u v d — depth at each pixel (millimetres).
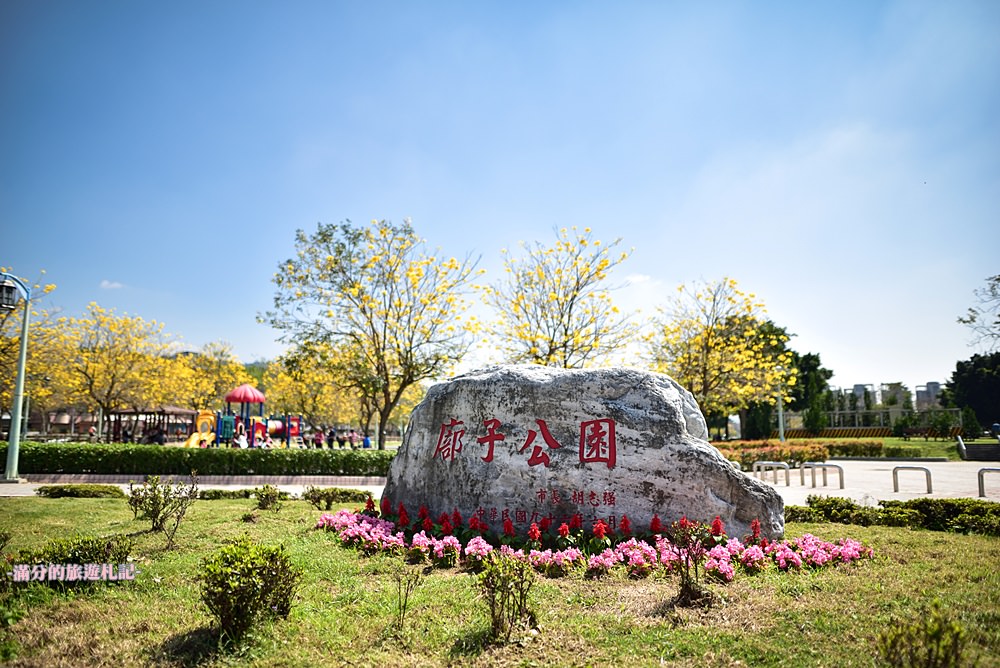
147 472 16891
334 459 17609
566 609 5129
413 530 7805
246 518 9258
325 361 20266
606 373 7945
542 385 8086
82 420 46688
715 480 7223
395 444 42031
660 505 7297
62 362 28688
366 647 4410
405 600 4938
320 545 7398
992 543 7352
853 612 4805
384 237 19969
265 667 4121
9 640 4496
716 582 5777
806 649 4188
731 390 22859
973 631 4301
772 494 7312
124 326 30594
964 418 32094
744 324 22281
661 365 22281
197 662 4191
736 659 4105
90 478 16359
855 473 20406
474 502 7996
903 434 34719
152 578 5980
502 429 8117
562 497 7609
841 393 41500
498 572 4602
